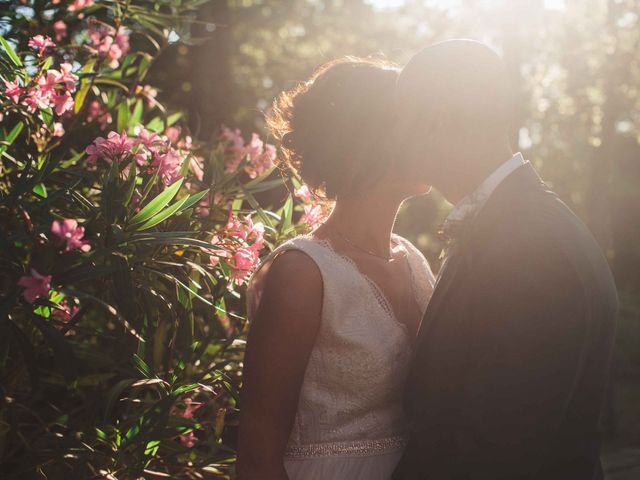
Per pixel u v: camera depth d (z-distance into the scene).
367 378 1.39
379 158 1.43
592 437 1.28
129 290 1.48
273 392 1.32
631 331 9.20
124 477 1.65
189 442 1.96
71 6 2.44
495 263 1.23
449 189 1.38
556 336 1.17
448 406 1.26
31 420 1.89
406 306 1.53
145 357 1.81
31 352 1.46
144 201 1.78
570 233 1.23
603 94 7.24
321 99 1.46
